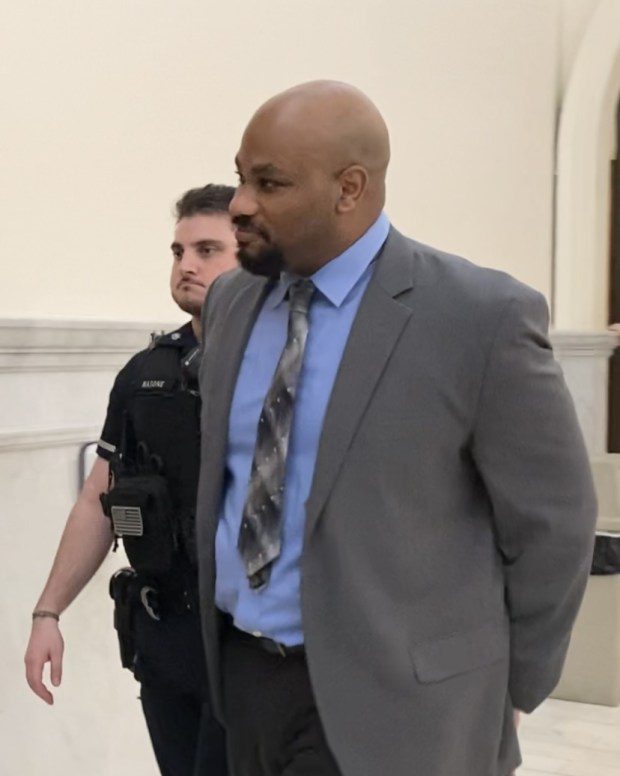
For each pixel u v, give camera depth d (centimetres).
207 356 189
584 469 171
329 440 164
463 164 544
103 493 218
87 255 325
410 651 167
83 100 321
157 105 353
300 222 165
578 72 622
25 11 299
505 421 165
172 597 212
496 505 172
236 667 183
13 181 296
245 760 185
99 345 310
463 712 172
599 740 402
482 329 164
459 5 540
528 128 604
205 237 228
